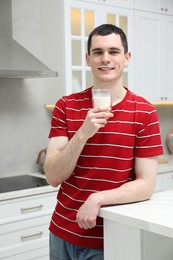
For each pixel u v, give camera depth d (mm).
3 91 3100
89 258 1439
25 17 3158
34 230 2676
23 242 2625
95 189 1442
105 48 1384
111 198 1328
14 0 3096
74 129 1500
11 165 3160
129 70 3416
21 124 3203
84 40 3102
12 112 3150
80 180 1467
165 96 3744
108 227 1321
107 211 1276
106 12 3207
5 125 3121
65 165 1403
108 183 1438
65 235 1482
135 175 1518
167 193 1557
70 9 2988
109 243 1324
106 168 1435
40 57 3250
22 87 3193
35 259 2693
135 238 1227
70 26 2996
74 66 3049
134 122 1447
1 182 2904
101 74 1407
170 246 1302
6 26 3123
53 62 3113
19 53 2895
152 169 1449
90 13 3127
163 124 4172
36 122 3285
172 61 3789
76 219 1388
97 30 1414
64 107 1534
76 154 1374
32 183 2846
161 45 3666
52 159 1467
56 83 3115
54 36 3072
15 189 2645
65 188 1524
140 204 1359
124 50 1437
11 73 2674
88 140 1443
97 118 1302
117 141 1430
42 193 2705
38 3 3221
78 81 3121
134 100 1481
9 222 2547
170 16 3721
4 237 2533
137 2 3430
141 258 1218
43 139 3334
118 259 1296
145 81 3562
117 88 1447
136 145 1467
